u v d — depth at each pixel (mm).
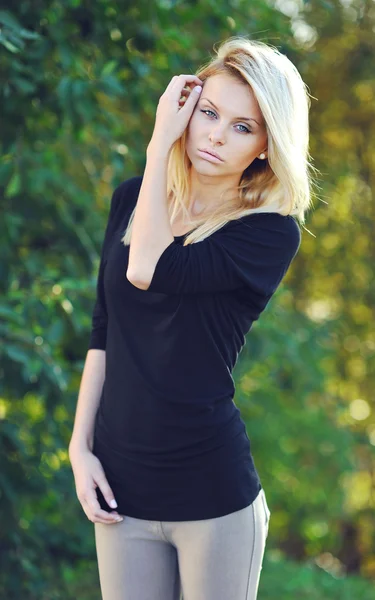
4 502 4668
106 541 2521
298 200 2488
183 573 2496
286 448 8992
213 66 2449
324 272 9844
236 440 2461
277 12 5820
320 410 9156
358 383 10312
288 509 9656
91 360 2689
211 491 2416
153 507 2441
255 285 2424
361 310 9984
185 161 2535
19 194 5000
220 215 2459
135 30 4801
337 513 9750
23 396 4488
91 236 5445
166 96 2438
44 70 4496
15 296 4492
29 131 4812
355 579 8078
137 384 2420
